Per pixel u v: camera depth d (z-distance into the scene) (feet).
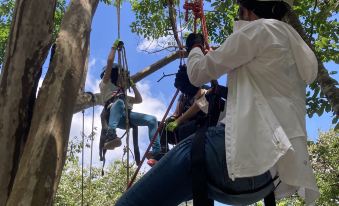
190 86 8.98
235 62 7.18
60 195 47.24
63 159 8.86
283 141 6.50
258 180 7.23
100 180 51.16
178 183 7.17
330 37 24.03
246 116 6.77
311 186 6.68
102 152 16.89
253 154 6.54
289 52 7.38
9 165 9.01
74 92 9.52
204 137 7.16
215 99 7.86
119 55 15.67
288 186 7.63
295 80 7.38
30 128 9.00
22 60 9.72
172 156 7.22
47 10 10.12
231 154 6.66
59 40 9.97
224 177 7.07
